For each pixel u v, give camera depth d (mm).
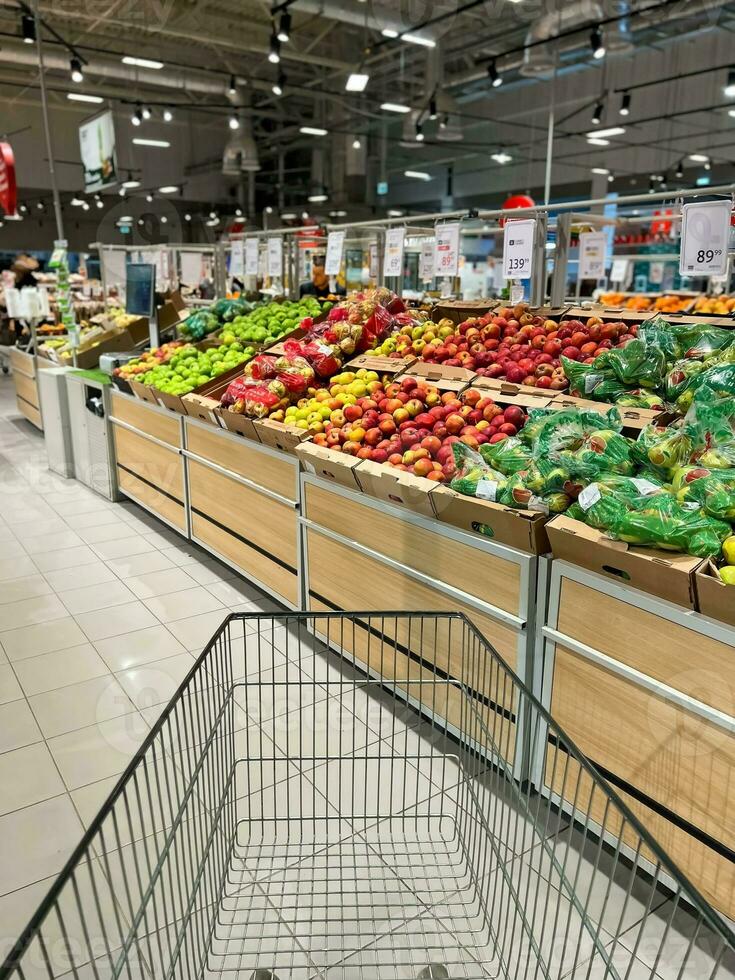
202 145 17828
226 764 1971
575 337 3359
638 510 1889
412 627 2646
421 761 2467
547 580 2109
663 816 1874
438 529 2449
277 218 18797
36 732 2674
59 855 2072
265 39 11156
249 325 5156
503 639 2273
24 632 3443
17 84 13469
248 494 3688
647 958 1735
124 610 3680
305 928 1782
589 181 15844
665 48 11914
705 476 1978
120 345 6590
